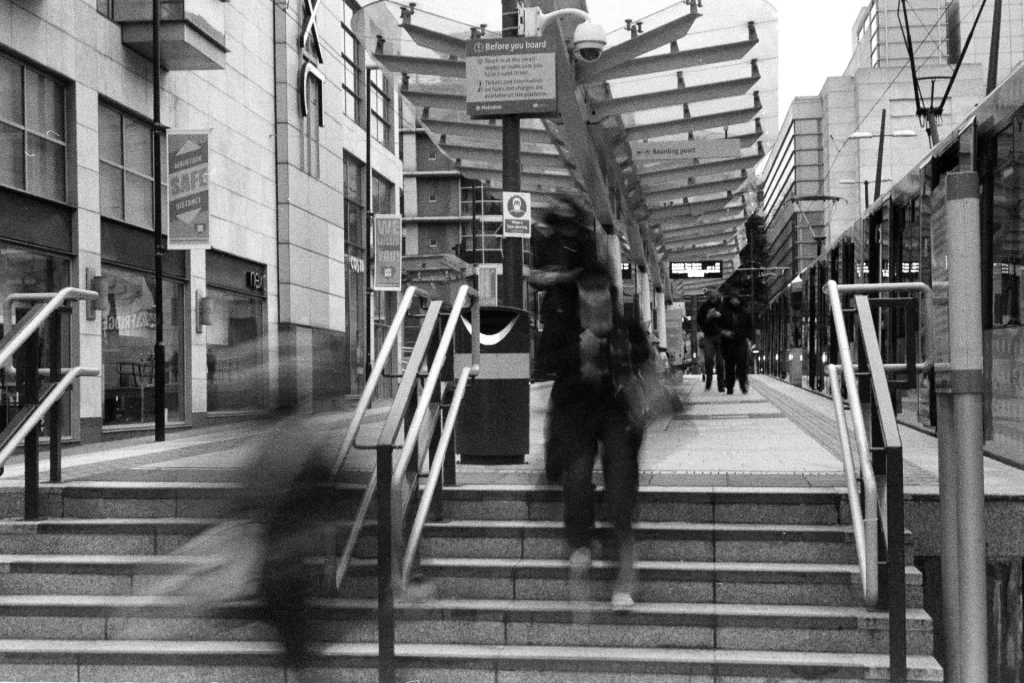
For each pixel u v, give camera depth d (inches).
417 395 255.4
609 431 223.6
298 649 170.2
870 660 201.6
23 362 264.7
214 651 212.5
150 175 831.1
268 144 1100.5
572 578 223.9
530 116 458.6
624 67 494.6
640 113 587.5
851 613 211.9
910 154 3331.7
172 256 858.8
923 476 280.5
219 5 852.6
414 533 228.8
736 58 494.3
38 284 668.7
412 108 592.4
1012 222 319.9
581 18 483.8
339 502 177.6
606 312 224.5
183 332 879.7
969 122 366.0
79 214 705.6
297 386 173.9
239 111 1018.1
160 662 213.0
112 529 251.8
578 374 225.6
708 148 623.5
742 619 213.0
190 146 695.7
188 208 690.2
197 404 890.1
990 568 255.8
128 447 546.6
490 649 214.2
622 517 220.2
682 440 406.0
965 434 168.2
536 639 218.2
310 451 172.4
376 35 497.0
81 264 705.0
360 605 220.1
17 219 641.0
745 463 320.2
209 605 169.9
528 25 447.5
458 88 544.1
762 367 1918.1
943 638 240.4
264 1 1092.5
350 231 1453.0
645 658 205.6
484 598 231.0
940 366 176.2
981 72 2775.6
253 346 174.9
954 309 168.7
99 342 716.0
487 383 322.0
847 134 3624.5
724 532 235.1
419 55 525.3
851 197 3565.5
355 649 212.5
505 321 323.6
